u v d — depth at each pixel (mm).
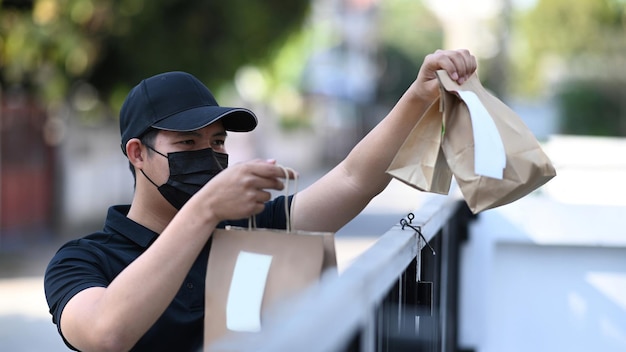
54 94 31578
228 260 4730
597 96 66312
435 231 6703
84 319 4793
